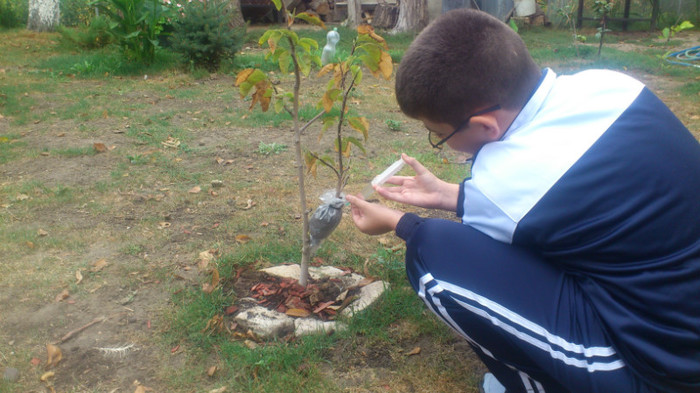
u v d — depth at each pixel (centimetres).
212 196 389
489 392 208
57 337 245
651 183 156
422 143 514
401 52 1052
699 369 152
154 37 854
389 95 707
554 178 159
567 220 159
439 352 236
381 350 237
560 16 1429
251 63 873
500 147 171
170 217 357
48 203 373
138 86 740
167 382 220
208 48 814
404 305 261
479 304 169
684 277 153
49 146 492
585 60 964
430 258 177
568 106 169
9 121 568
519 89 172
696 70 860
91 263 301
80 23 1420
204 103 654
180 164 452
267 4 1552
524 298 167
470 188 174
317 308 255
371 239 328
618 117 162
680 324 152
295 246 315
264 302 262
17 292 275
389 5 1453
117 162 454
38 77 787
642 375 156
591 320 162
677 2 1488
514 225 164
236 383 218
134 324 254
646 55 1038
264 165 452
